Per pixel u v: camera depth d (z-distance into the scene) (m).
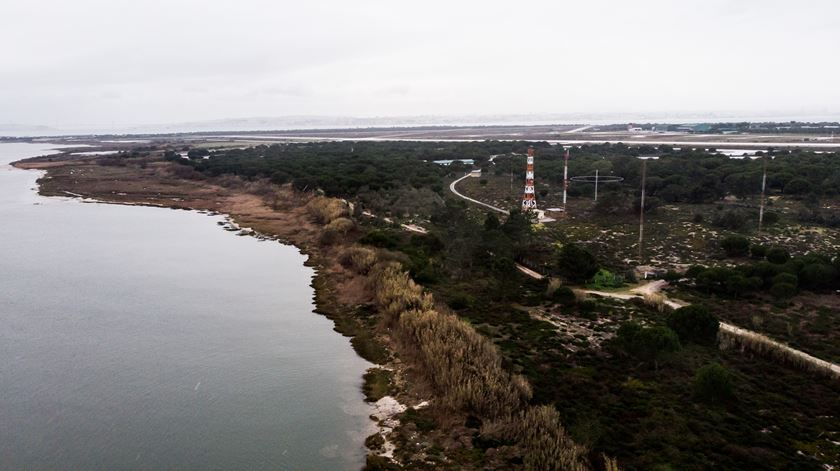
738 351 45.59
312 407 39.00
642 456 31.50
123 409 39.41
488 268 69.56
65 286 68.12
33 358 48.00
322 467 32.25
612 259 73.88
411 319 48.91
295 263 77.56
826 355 44.06
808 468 30.56
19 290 66.62
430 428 35.59
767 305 55.03
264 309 59.31
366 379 42.84
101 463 33.22
